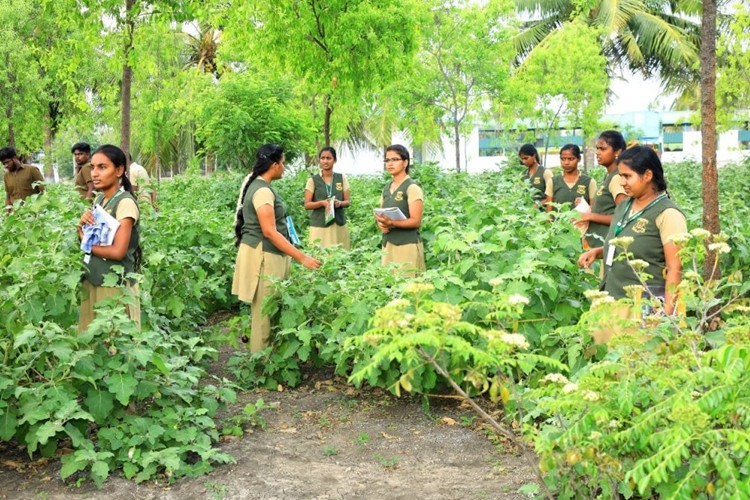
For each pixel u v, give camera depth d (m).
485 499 4.20
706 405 2.51
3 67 21.20
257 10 11.02
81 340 4.66
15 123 22.28
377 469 4.70
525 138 25.25
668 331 3.34
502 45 20.53
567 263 5.91
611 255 4.53
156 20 9.49
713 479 2.76
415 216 7.32
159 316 6.94
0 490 4.32
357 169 36.66
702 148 5.73
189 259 8.46
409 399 5.88
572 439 2.94
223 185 15.12
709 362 2.82
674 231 4.24
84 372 4.60
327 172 9.70
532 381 5.34
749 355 2.45
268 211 6.35
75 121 23.88
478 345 5.39
